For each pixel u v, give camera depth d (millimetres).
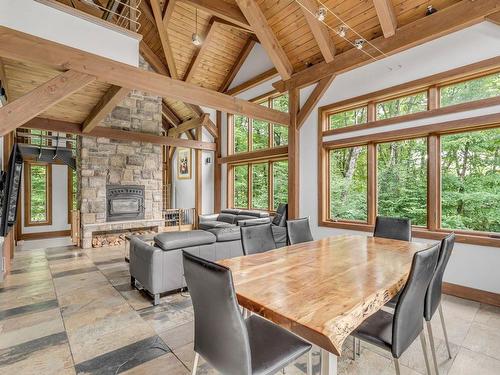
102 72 3029
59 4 2768
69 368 1932
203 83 7512
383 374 1894
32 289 3449
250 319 1745
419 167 3967
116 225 6316
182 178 9883
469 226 3490
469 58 3342
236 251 3633
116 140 6484
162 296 3248
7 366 1950
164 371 1909
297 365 2021
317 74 4961
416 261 1408
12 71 3705
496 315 2832
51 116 5340
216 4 4602
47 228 8109
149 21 6227
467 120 3361
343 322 1174
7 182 3805
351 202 4812
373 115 4406
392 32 3875
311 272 1824
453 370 1943
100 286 3574
